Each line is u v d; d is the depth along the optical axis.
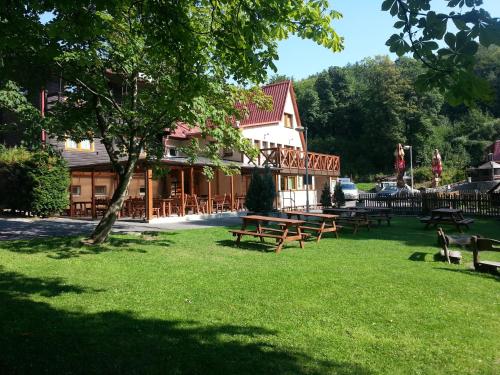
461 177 66.56
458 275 8.13
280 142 32.78
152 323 5.09
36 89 10.84
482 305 6.21
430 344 4.71
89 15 5.47
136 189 25.55
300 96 96.12
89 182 23.30
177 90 7.00
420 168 75.31
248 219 12.06
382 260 9.70
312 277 7.70
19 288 6.48
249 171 25.28
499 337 4.96
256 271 8.16
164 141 24.56
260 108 12.92
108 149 11.72
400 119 80.62
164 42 5.50
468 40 3.09
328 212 18.70
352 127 91.50
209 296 6.33
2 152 19.25
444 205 23.06
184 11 5.48
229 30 5.39
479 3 3.06
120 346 4.38
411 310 5.89
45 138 19.92
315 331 5.00
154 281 7.22
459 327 5.27
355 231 15.10
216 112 10.99
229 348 4.40
